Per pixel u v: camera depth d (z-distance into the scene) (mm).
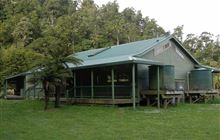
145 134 11977
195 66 28891
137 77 23859
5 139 11367
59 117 16703
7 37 56156
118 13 84000
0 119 16078
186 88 27891
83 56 28906
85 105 23203
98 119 15875
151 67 23328
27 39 57906
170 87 22938
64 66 21656
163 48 26234
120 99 22062
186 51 28047
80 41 58031
